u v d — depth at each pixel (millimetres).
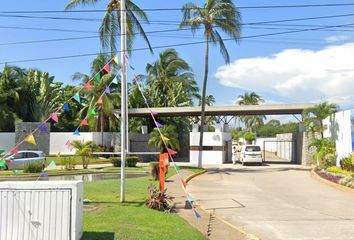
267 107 38188
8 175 24438
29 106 52438
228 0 30078
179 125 51688
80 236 7848
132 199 14109
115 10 22062
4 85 49906
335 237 9617
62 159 32969
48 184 7434
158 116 46281
